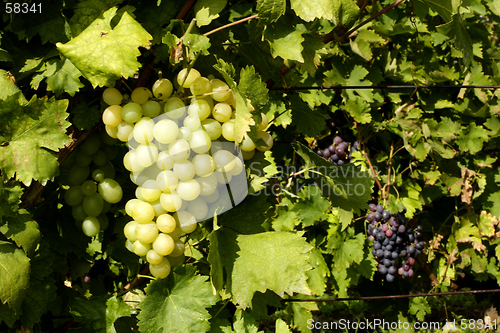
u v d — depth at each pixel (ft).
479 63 5.42
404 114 4.81
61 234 3.29
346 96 4.63
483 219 5.25
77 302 3.17
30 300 3.11
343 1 3.05
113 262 3.79
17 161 2.98
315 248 4.71
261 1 3.01
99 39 2.93
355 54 4.74
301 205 4.60
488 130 5.41
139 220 3.03
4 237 3.02
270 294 3.30
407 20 5.22
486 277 5.72
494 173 5.41
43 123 3.01
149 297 3.06
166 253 3.03
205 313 3.07
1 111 2.96
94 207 3.17
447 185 5.16
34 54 3.14
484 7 5.31
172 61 3.01
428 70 5.41
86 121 3.08
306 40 3.18
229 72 2.94
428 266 5.62
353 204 3.46
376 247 4.74
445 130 4.93
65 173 3.15
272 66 3.41
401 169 5.27
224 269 3.08
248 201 3.20
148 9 3.18
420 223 5.57
